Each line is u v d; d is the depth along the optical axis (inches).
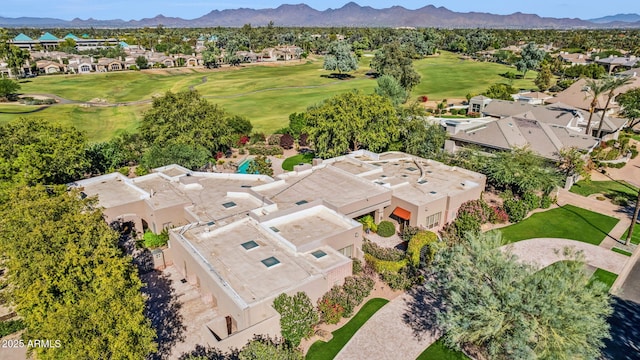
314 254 1129.4
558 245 1473.9
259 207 1421.0
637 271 1316.4
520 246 1461.6
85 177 2079.2
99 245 868.0
